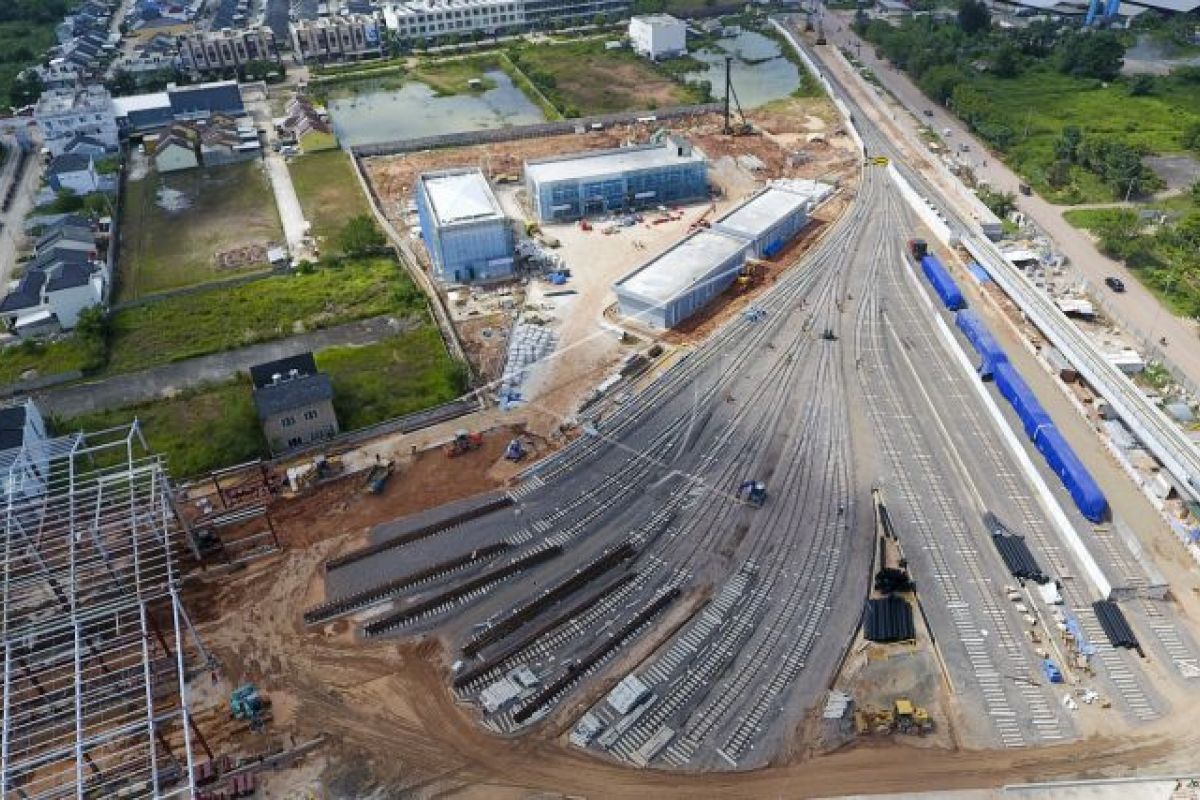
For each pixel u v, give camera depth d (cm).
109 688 5744
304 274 12412
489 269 12100
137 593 6322
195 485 8531
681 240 12375
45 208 14462
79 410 9706
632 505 8219
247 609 7231
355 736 6225
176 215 14388
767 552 7662
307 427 8988
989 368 9850
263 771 6009
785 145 16538
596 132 17250
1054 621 6938
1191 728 6131
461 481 8550
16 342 11112
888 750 6031
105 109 16912
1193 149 15338
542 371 10169
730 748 6069
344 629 7044
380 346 10694
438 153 16475
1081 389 9581
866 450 8850
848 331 10856
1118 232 12050
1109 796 5691
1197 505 7750
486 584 7419
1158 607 7044
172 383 10162
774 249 12838
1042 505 8106
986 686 6456
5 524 6688
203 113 18325
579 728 6203
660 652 6788
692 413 9444
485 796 5819
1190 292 11225
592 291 11794
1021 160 15200
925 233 13200
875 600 7162
